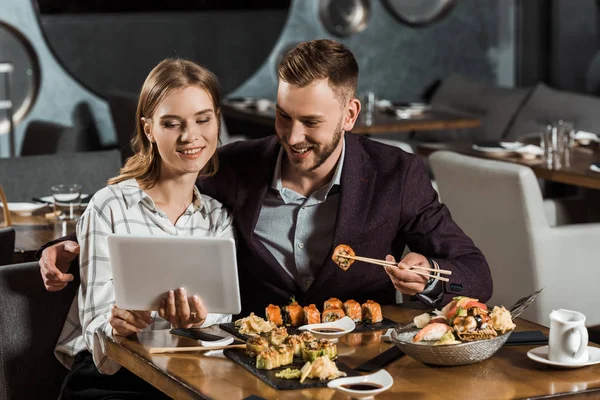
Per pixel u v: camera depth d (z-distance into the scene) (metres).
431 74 7.91
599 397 1.93
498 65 8.06
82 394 2.52
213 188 2.72
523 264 3.89
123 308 2.23
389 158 2.65
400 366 2.06
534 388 1.92
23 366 2.70
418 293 2.42
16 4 6.62
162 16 6.98
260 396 1.88
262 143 2.70
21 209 3.83
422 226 2.63
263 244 2.63
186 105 2.46
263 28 7.29
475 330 2.04
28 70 6.73
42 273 2.54
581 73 7.41
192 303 2.18
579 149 4.89
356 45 7.65
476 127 6.83
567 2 7.45
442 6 7.82
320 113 2.34
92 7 6.79
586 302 3.97
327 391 1.90
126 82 6.97
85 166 4.30
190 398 1.92
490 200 3.92
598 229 3.94
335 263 2.55
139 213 2.52
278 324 2.33
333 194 2.61
